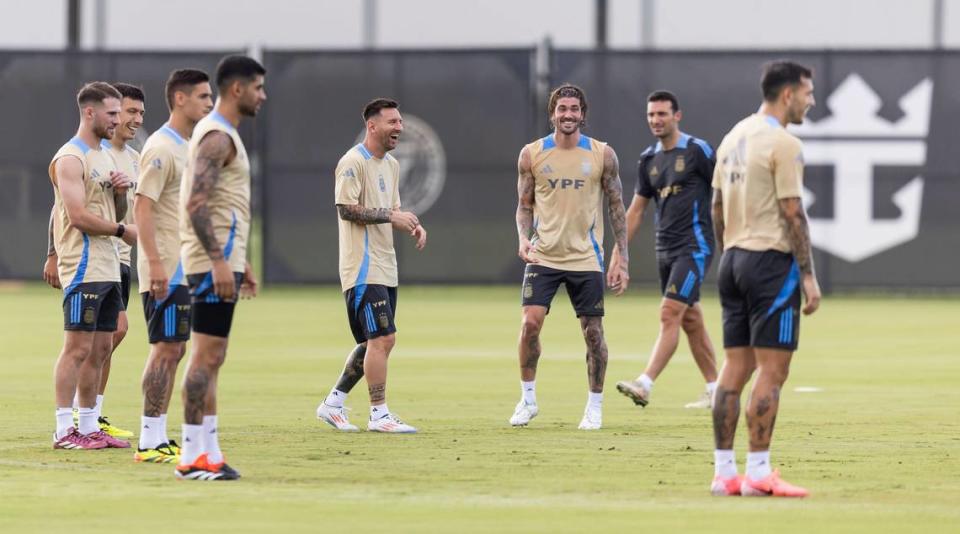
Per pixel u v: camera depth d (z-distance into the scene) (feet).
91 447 111.14
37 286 331.77
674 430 123.34
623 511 85.56
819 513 85.05
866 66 297.33
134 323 241.35
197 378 95.30
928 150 296.92
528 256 126.21
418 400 145.48
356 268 122.21
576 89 126.52
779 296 89.40
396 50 304.71
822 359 188.55
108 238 111.55
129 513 84.43
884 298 306.35
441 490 92.73
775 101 90.94
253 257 353.10
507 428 124.57
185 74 103.50
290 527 80.59
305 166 306.35
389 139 123.95
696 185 138.21
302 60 305.94
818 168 298.97
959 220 296.71
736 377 91.61
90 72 306.55
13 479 96.68
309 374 169.78
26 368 174.60
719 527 80.89
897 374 170.19
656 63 298.76
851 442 115.14
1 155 307.37
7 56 306.96
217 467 96.68
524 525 81.30
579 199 126.52
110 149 117.19
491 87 303.89
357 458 106.52
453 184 304.50
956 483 95.91
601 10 359.87
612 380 165.17
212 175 92.07
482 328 237.45
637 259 302.66
